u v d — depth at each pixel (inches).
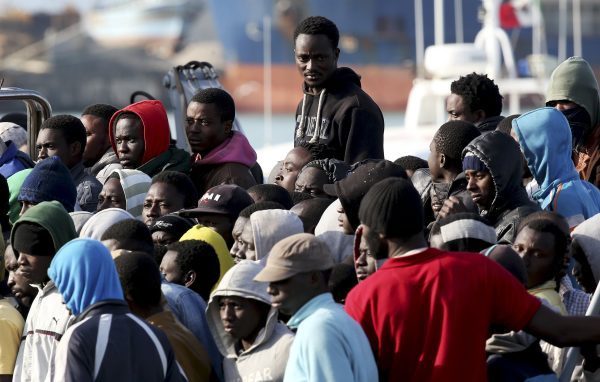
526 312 476.1
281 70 5319.9
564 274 559.2
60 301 569.6
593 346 535.5
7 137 924.6
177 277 585.0
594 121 742.5
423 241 481.4
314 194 717.3
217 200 679.7
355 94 797.2
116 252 557.6
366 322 470.9
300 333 462.0
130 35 6919.3
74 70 6978.4
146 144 800.9
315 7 5078.7
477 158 607.5
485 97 789.9
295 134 824.3
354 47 4913.9
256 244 587.5
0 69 7007.9
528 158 657.0
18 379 573.6
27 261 585.9
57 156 783.1
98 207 759.1
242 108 5349.4
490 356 500.1
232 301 518.3
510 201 607.8
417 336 466.3
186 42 6766.7
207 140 800.3
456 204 604.4
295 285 484.7
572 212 644.7
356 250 507.5
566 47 4926.2
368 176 560.7
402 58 4879.4
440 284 466.6
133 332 488.7
